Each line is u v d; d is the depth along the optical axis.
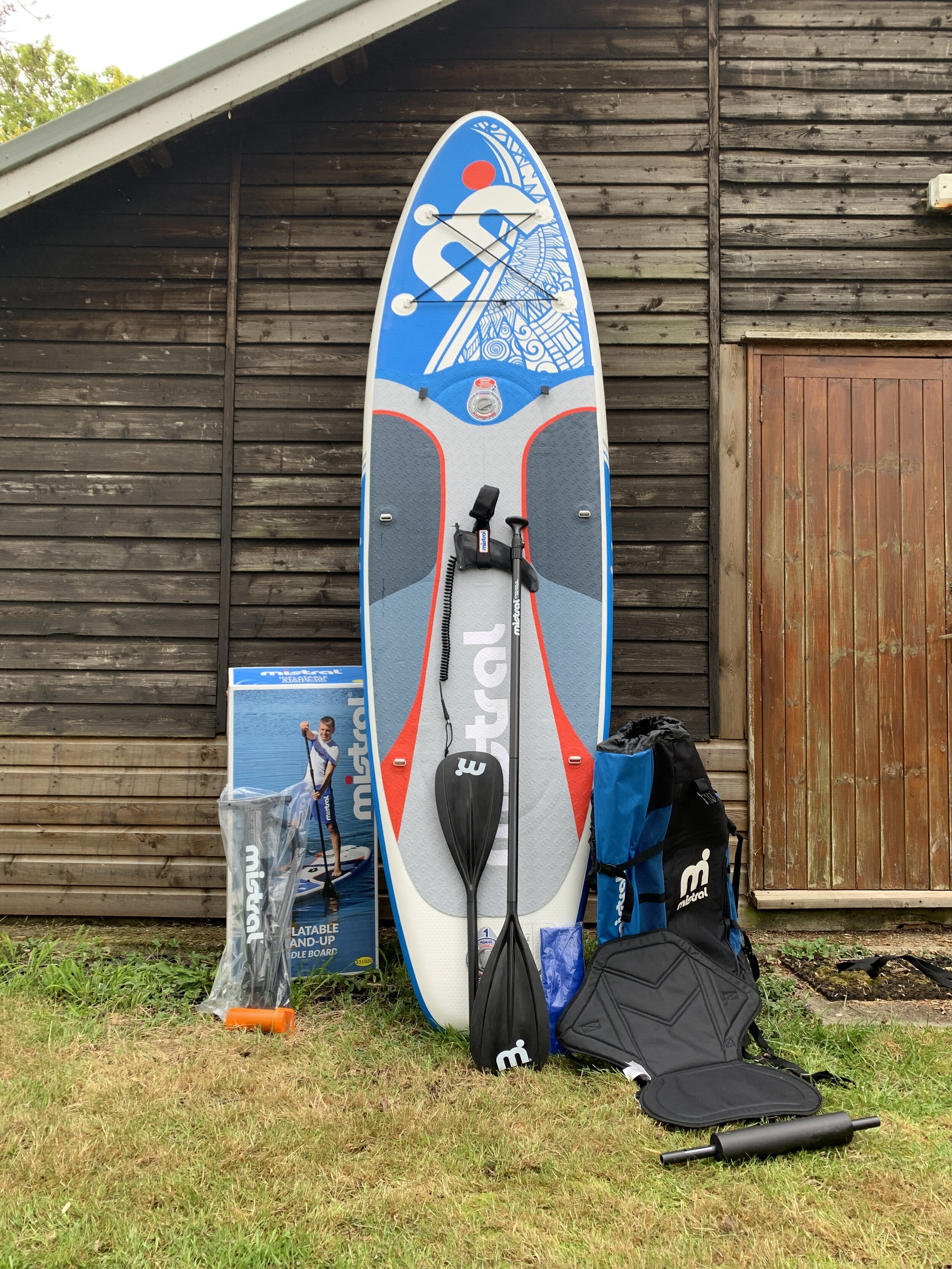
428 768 2.84
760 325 3.66
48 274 3.63
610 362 3.64
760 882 3.57
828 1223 1.72
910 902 3.51
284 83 3.28
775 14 3.70
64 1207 1.77
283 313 3.65
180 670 3.58
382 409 3.06
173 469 3.61
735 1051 2.38
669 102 3.67
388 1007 2.84
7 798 3.54
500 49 3.68
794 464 3.64
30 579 3.58
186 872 3.50
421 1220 1.75
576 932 2.71
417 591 2.96
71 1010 2.76
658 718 2.78
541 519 3.01
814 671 3.62
